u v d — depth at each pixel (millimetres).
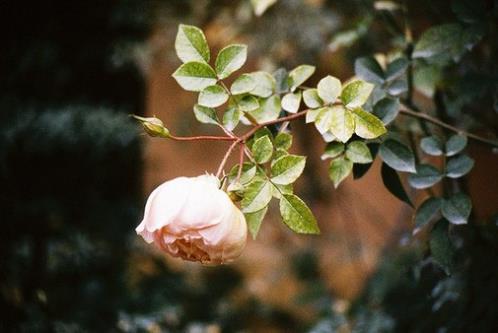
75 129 1634
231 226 1054
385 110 1182
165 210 1050
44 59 1729
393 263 1793
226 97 1124
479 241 1345
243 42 1960
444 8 1350
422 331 1423
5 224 1668
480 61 1370
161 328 1703
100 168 1893
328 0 1812
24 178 1748
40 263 1689
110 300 1705
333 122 1109
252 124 1152
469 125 1431
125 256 1897
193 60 1123
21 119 1634
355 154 1134
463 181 1313
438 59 1285
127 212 1874
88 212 1838
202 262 1081
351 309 1647
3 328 1572
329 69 1938
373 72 1224
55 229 1728
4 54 1724
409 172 1188
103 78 1893
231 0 1928
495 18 1251
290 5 1877
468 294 1374
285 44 1897
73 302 1684
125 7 1843
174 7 1933
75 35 1827
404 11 1347
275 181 1089
